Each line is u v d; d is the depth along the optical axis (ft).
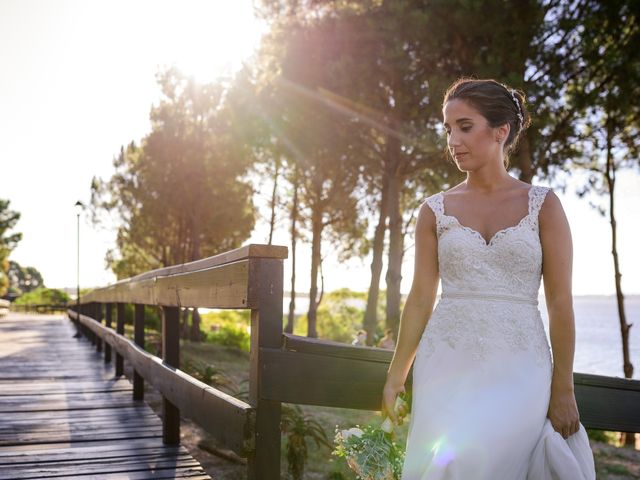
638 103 39.45
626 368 41.22
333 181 66.85
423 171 56.70
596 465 25.86
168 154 77.97
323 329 93.56
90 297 47.93
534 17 36.86
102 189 87.15
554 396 5.92
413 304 6.53
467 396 5.81
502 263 5.96
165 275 13.93
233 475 17.66
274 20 54.85
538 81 38.14
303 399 7.09
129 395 21.34
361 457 6.30
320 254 75.77
